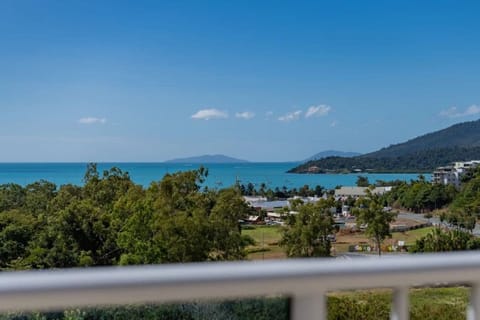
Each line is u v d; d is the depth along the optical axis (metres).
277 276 0.81
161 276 0.77
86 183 27.95
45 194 27.88
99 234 23.03
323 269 0.83
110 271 0.76
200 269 0.79
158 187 22.73
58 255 22.77
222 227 22.62
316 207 25.45
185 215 22.08
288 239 25.00
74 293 0.73
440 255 0.92
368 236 28.20
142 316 0.78
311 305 0.84
